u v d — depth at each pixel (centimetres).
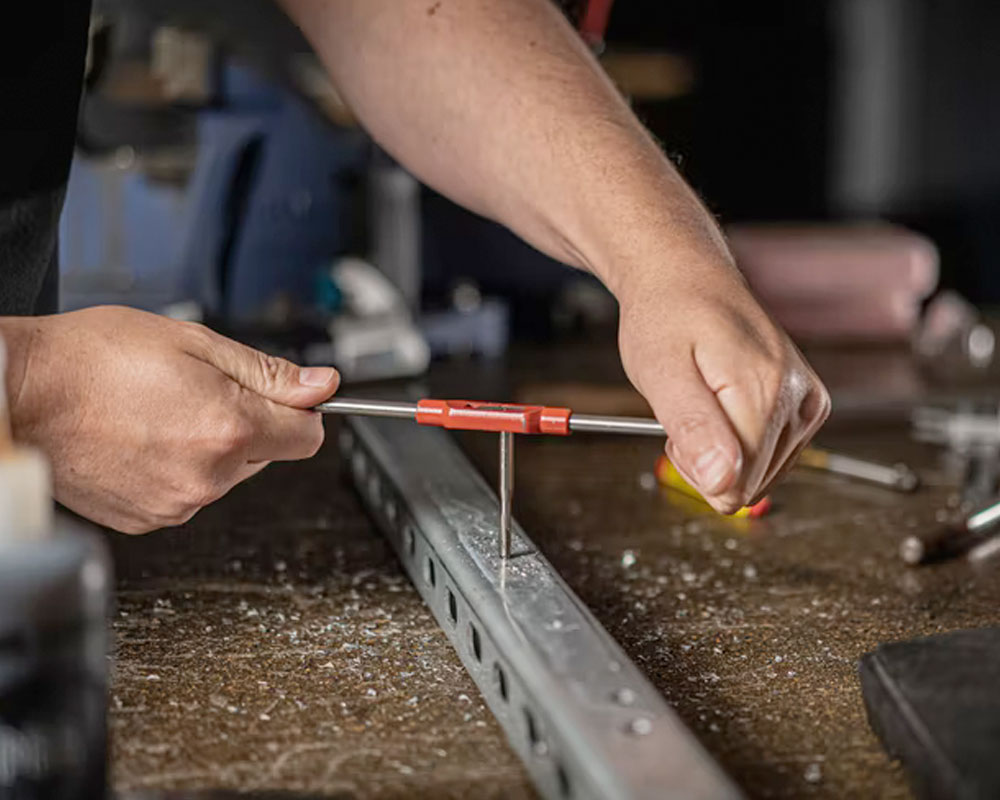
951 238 295
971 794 48
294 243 183
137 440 71
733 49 278
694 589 85
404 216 188
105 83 156
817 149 285
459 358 198
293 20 107
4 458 43
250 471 77
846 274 209
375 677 68
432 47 93
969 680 57
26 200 85
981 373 182
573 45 93
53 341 70
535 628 61
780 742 60
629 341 72
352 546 94
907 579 87
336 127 181
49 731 43
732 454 62
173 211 171
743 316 70
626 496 113
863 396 149
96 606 44
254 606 80
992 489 112
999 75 287
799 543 97
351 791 55
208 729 61
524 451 133
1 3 81
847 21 281
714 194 285
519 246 237
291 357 162
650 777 47
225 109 165
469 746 59
